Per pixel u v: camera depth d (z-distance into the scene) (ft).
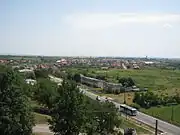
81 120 147.64
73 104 146.61
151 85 585.22
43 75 554.05
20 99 142.92
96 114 179.42
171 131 267.59
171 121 311.27
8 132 135.74
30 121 147.02
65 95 148.87
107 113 182.60
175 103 414.82
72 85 152.56
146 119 321.32
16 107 140.77
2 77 143.64
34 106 299.58
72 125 145.07
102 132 180.86
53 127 149.59
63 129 145.59
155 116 339.77
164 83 618.85
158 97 424.05
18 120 138.51
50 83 333.21
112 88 523.70
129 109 342.44
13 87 143.02
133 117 329.31
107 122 182.29
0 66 159.63
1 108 137.69
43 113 284.00
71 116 145.48
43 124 236.43
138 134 247.50
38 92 315.58
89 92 508.12
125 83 575.38
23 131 139.74
